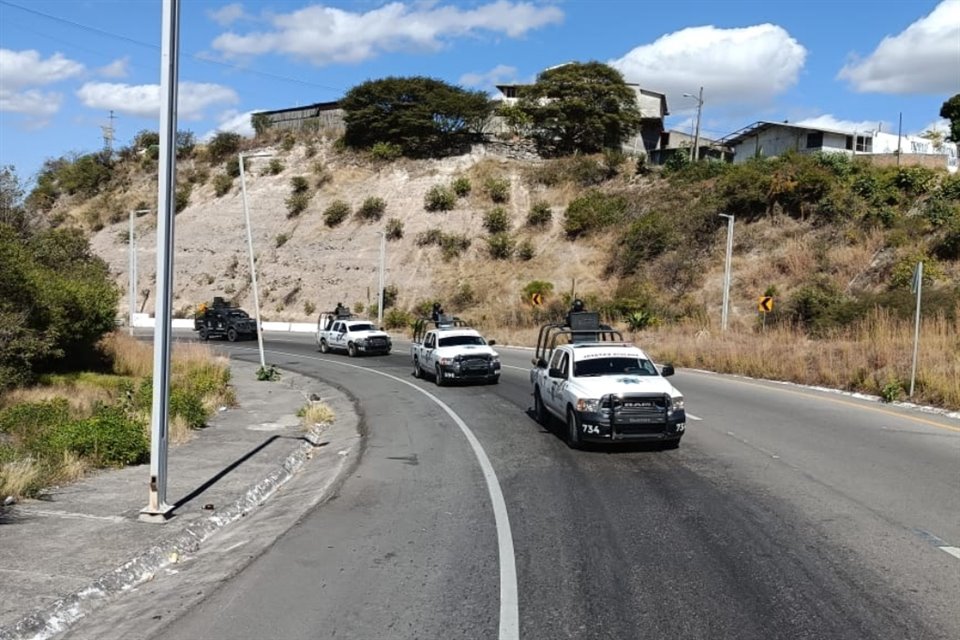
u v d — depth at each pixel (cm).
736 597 604
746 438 1355
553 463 1180
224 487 1018
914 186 4700
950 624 545
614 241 5966
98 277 3234
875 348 2306
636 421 1222
